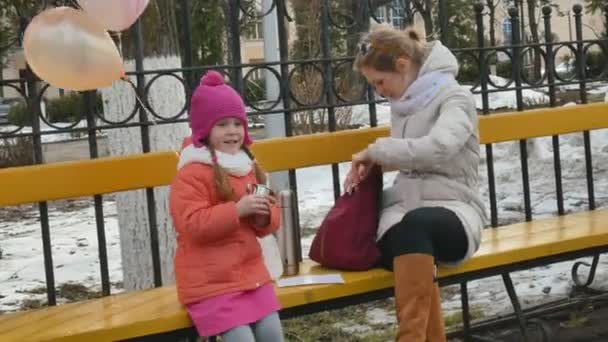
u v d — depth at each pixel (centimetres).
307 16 1020
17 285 718
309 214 966
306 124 1209
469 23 1374
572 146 1255
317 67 461
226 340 346
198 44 851
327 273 406
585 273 613
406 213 394
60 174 392
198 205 352
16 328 356
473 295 588
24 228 1045
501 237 459
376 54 409
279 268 393
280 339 355
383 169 408
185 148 368
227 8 459
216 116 361
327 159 450
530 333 507
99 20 353
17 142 1258
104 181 401
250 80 536
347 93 482
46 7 392
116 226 1010
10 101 448
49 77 353
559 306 533
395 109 414
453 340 503
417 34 418
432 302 403
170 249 529
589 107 531
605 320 521
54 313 375
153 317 354
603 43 550
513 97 1691
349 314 565
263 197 354
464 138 394
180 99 527
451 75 411
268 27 867
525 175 520
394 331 522
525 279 615
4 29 416
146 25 518
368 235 405
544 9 531
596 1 2167
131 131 521
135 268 532
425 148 386
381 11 506
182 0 437
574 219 503
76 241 924
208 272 352
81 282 717
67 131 406
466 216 395
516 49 517
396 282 384
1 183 380
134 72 414
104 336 345
